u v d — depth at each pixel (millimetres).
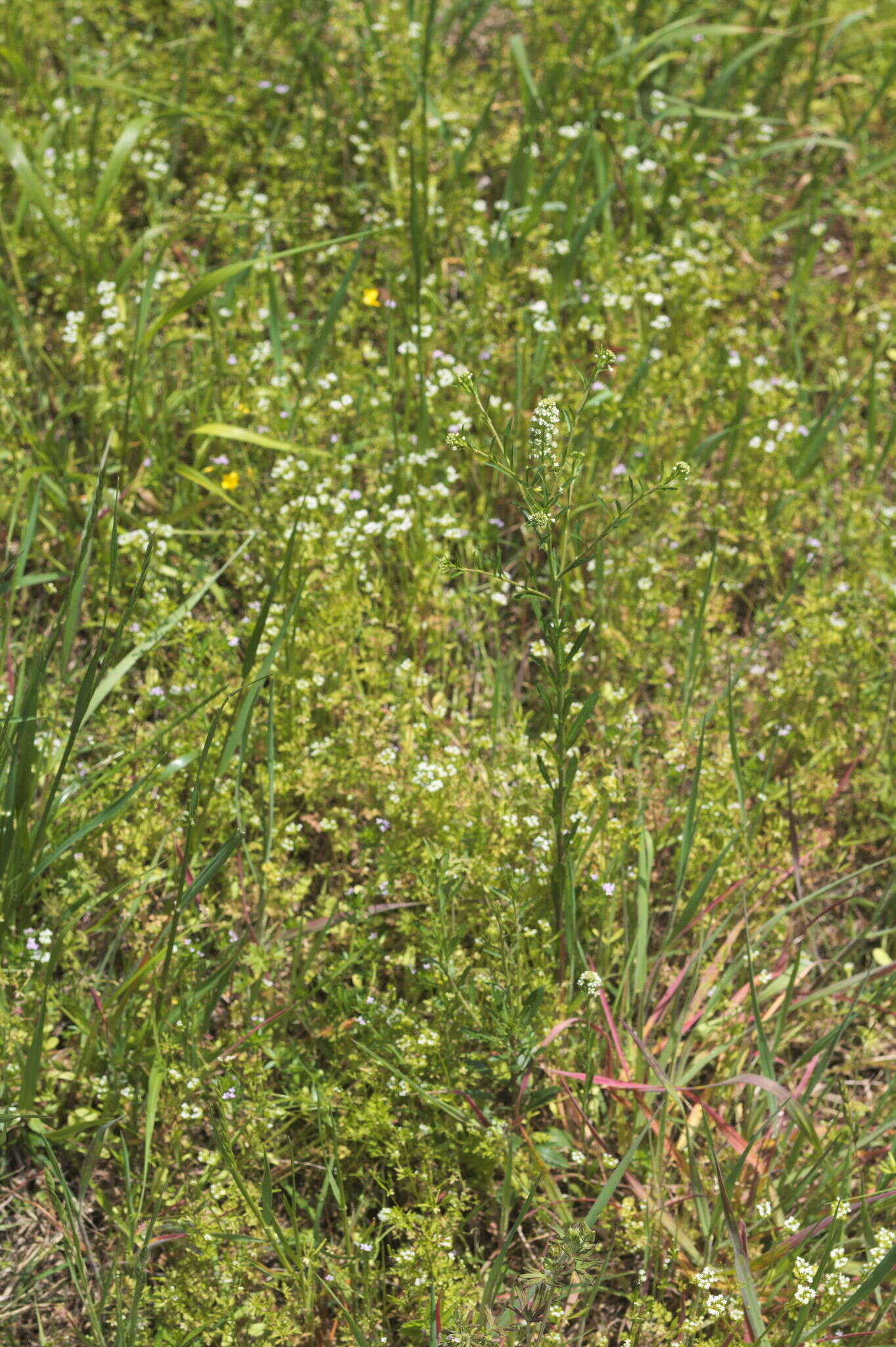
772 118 6605
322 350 5023
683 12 6770
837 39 7164
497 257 5598
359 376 5094
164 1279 3055
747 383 5066
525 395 5172
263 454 5004
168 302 5457
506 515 5094
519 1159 3312
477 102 6387
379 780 3930
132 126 5246
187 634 4176
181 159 6352
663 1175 3316
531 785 3875
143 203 5992
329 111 6410
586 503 4832
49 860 3498
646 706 4652
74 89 5973
